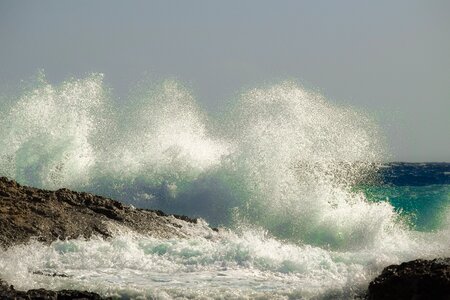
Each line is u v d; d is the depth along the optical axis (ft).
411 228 310.65
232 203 293.23
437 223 329.72
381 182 368.89
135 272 177.47
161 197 303.07
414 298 126.52
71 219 220.64
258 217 286.66
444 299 123.65
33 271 172.55
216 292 152.46
